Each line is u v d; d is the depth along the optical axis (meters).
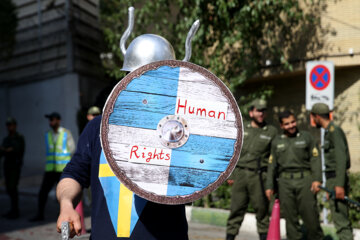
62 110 14.52
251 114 5.89
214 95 1.89
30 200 11.10
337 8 8.60
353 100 8.94
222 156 1.87
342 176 4.92
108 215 1.96
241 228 7.09
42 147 15.37
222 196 7.75
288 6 7.91
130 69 2.08
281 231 6.47
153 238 1.93
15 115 16.33
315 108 5.18
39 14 15.23
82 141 2.08
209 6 7.68
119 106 1.81
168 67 1.86
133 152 1.80
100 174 2.00
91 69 14.78
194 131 1.86
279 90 10.19
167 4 7.89
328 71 6.30
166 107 1.85
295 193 5.29
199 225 7.42
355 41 8.49
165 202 1.81
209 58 8.02
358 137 8.87
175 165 1.83
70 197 1.90
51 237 6.71
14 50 16.19
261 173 5.77
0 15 16.23
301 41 9.01
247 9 7.41
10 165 8.59
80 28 14.47
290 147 5.24
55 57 14.69
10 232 7.14
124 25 8.62
